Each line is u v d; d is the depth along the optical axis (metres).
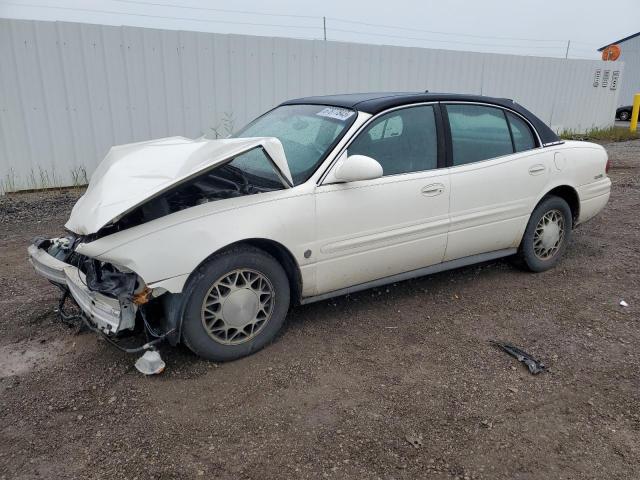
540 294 4.70
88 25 8.12
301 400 3.17
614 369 3.54
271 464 2.66
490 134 4.64
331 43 10.40
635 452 2.78
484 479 2.59
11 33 7.64
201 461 2.68
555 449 2.80
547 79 14.82
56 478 2.57
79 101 8.33
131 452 2.74
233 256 3.42
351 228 3.86
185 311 3.32
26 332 3.95
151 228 3.21
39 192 8.34
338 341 3.87
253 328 3.62
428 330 4.05
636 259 5.52
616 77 16.67
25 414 3.03
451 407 3.13
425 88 12.18
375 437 2.87
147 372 3.31
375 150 4.01
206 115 9.40
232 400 3.17
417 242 4.20
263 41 9.62
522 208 4.77
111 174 3.65
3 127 7.88
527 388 3.33
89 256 3.19
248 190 3.61
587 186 5.25
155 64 8.75
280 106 5.04
